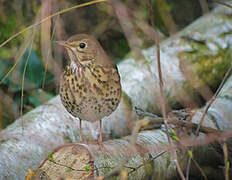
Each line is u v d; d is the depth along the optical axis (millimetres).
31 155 8523
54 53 10492
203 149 8766
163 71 11742
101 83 8094
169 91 11555
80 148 7773
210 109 10102
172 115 8781
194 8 15789
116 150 7945
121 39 14828
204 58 12328
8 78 12172
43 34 9031
